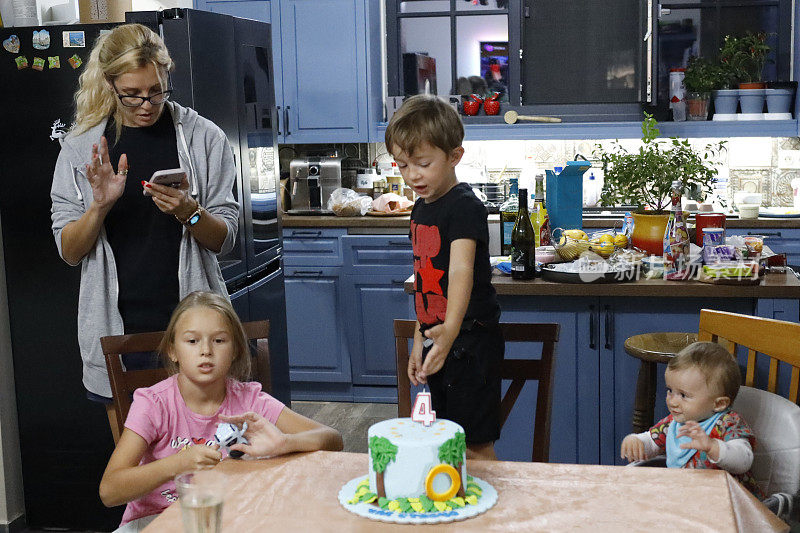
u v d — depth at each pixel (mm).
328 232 4461
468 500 1259
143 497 1646
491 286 2035
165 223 2262
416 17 5031
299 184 4660
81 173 2248
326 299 4508
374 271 4438
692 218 3152
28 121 2910
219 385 1774
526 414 2865
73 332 2992
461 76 5051
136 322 2285
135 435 1694
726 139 4879
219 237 2266
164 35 2904
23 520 3131
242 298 3252
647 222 2943
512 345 2850
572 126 4762
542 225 2955
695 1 4910
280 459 1472
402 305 4438
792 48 4906
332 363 4555
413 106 1774
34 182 2938
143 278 2268
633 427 2639
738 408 1815
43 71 2883
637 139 4883
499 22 4965
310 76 4742
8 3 3057
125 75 2098
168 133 2271
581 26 4871
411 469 1258
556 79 4945
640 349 2543
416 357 1994
